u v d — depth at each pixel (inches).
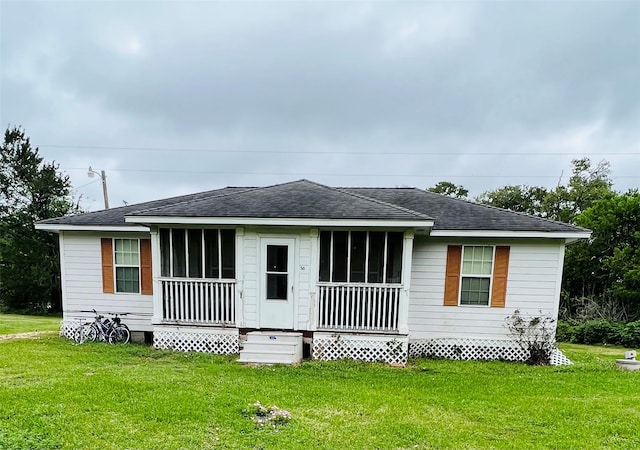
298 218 301.0
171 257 332.2
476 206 400.2
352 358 312.2
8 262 919.7
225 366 282.7
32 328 508.4
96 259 382.6
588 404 217.5
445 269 348.5
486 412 202.2
